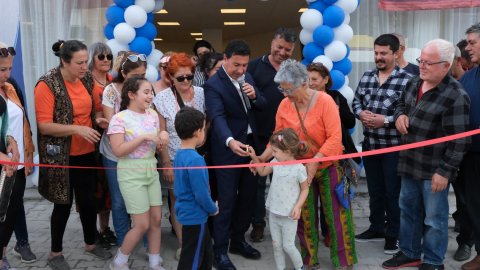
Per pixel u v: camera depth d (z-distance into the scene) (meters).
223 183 3.58
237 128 3.63
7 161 3.00
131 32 4.80
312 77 3.57
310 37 4.86
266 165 3.10
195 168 2.74
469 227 3.73
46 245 4.13
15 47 5.35
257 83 4.11
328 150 3.18
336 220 3.46
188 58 3.49
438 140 2.93
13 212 3.28
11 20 5.32
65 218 3.60
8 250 4.00
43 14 5.57
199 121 2.81
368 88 4.05
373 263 3.78
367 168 4.13
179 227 3.77
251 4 9.48
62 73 3.41
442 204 3.31
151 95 3.28
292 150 3.13
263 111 3.95
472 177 3.35
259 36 15.38
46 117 3.35
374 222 4.25
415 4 5.45
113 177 3.52
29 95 5.58
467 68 4.00
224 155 3.55
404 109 3.53
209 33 13.77
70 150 3.46
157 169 3.44
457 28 5.70
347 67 4.86
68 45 3.25
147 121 3.31
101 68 3.76
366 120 3.87
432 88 3.18
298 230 3.58
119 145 3.18
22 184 3.31
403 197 3.51
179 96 3.58
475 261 3.61
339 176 3.43
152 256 3.48
